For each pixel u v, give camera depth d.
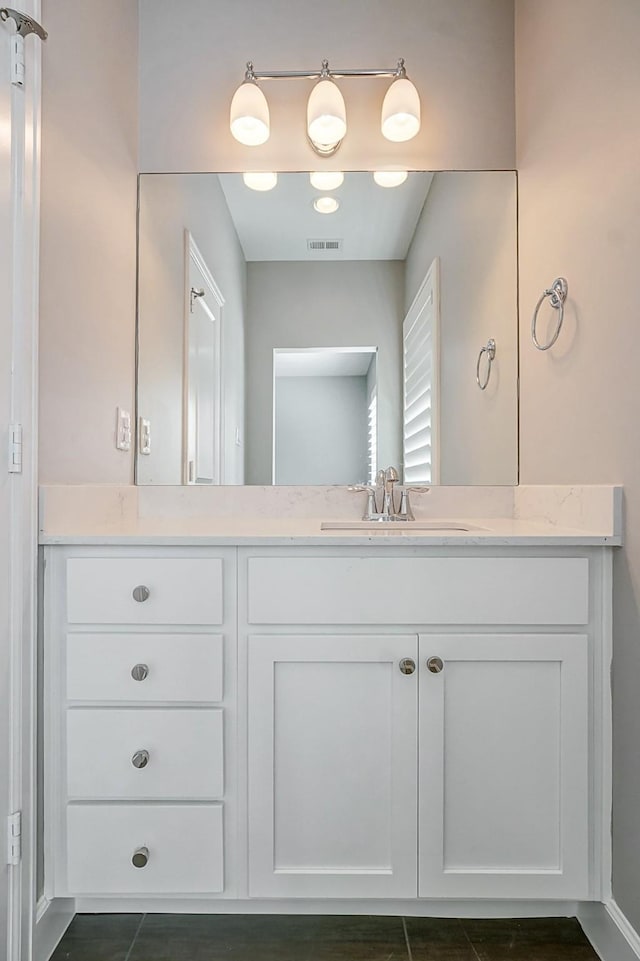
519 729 1.23
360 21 1.83
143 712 1.21
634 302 1.13
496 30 1.84
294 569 1.22
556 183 1.51
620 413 1.19
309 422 1.88
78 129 1.39
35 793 1.17
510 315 1.84
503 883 1.22
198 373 1.86
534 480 1.69
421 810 1.22
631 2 1.12
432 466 1.86
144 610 1.22
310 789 1.22
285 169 1.86
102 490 1.52
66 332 1.34
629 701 1.15
